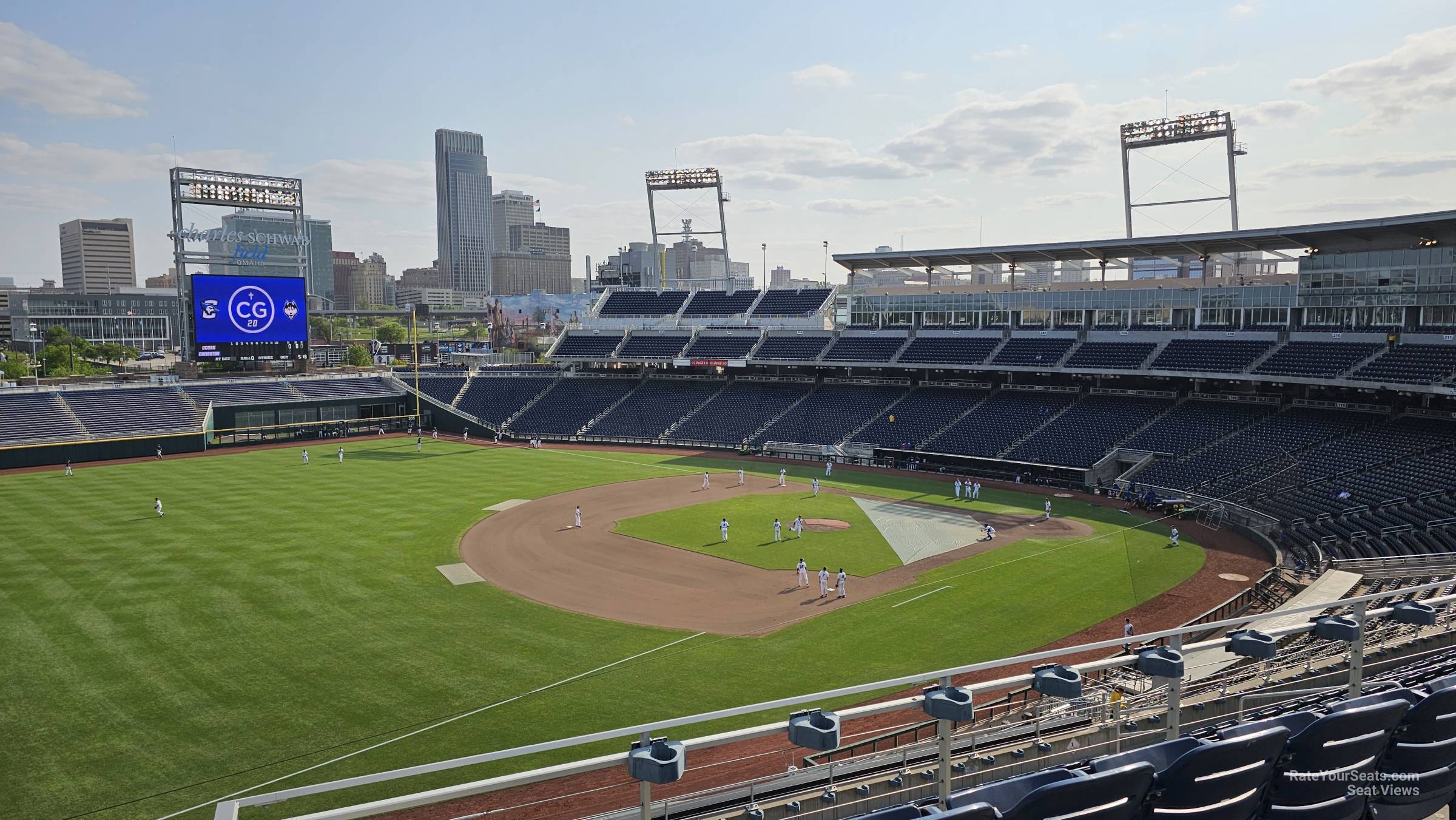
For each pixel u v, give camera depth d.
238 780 22.98
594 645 33.28
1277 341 66.44
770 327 100.94
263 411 96.25
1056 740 11.27
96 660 30.95
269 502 59.94
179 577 41.00
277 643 32.84
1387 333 59.66
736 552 47.66
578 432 97.69
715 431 92.12
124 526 51.94
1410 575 32.06
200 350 91.50
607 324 111.75
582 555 46.75
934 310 89.31
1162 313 74.75
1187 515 55.28
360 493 63.91
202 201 98.62
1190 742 7.86
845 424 86.00
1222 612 35.91
